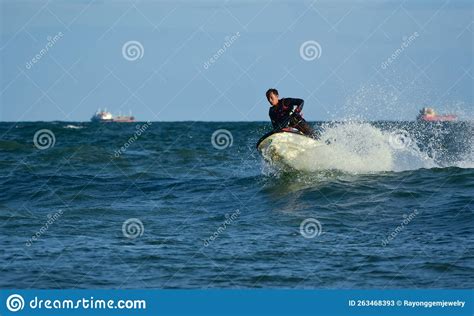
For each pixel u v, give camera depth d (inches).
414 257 735.1
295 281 666.8
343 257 742.5
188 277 680.4
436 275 679.7
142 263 727.7
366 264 716.7
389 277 676.1
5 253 766.5
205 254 759.7
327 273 689.6
